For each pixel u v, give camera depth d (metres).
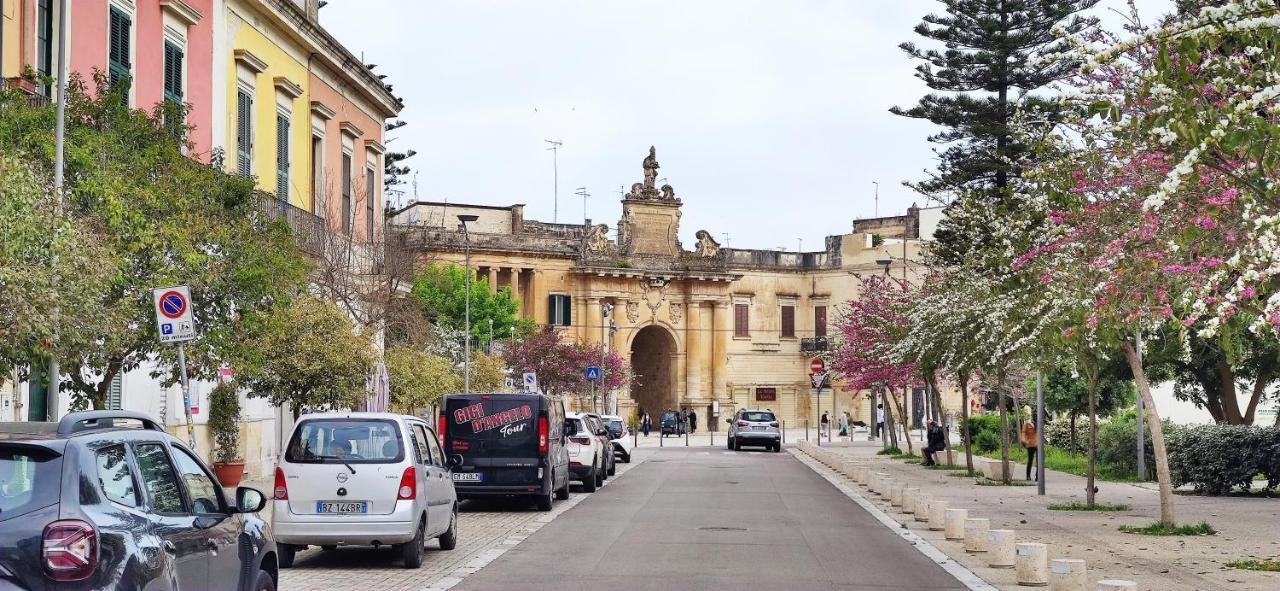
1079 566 14.22
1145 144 14.34
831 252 96.81
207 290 18.64
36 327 12.42
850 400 97.25
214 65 28.97
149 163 18.08
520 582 15.02
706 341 94.50
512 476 25.89
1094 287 17.36
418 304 38.12
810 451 56.91
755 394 96.31
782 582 15.09
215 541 9.19
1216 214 12.16
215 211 19.45
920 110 40.59
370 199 41.94
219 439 28.53
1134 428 37.81
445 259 82.44
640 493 31.88
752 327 96.62
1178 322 13.23
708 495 31.02
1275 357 32.84
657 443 76.31
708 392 94.25
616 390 85.31
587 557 17.64
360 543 16.30
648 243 92.31
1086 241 17.95
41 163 15.98
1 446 7.59
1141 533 20.80
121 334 15.51
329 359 24.83
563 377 76.69
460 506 27.58
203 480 9.70
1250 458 29.05
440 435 26.08
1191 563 16.98
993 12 40.22
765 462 50.66
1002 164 39.16
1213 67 11.33
